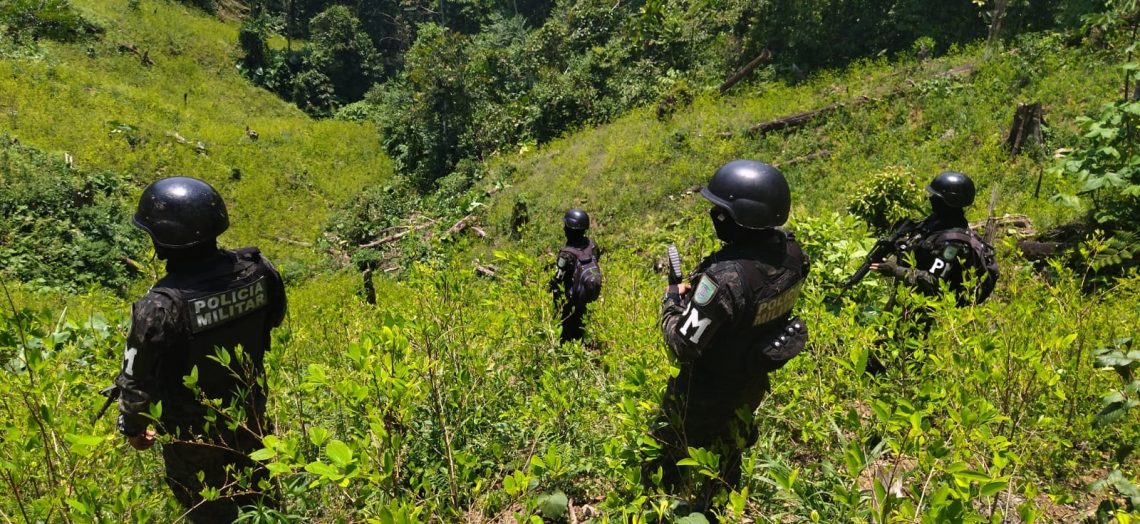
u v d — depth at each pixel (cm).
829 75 1997
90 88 2569
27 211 1650
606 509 213
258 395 256
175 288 223
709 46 2523
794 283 218
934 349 298
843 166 1442
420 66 2797
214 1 4544
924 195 1056
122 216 1800
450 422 266
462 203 2002
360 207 2334
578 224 502
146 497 247
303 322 591
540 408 280
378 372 211
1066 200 806
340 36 4309
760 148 1691
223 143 2656
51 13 2897
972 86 1531
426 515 222
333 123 3356
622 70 2588
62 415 242
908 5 2028
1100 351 229
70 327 371
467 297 337
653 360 289
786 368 298
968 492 159
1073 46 1541
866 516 189
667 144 1833
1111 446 272
